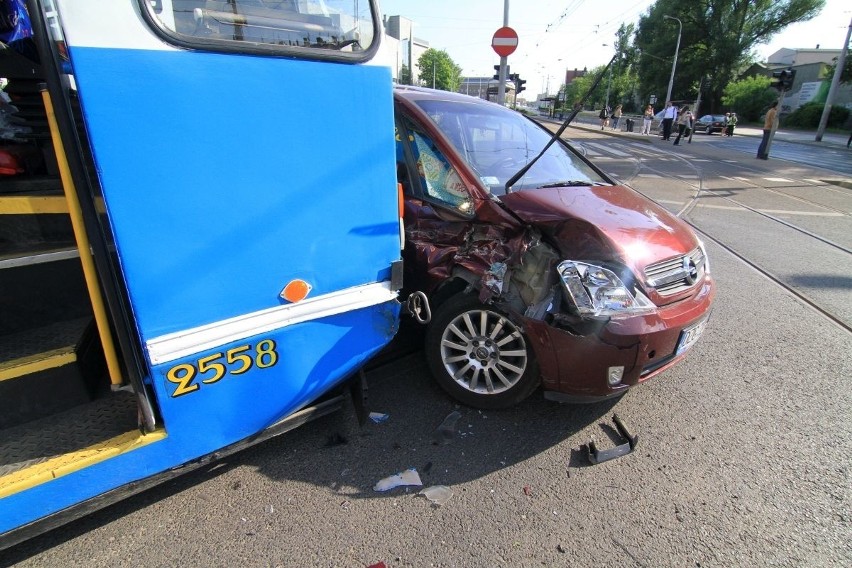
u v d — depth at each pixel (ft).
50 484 5.85
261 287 6.50
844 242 23.11
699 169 46.75
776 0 160.04
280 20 6.04
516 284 9.02
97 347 7.72
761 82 165.17
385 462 8.50
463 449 8.87
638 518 7.50
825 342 13.25
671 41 175.73
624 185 12.85
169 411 6.29
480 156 10.98
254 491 7.79
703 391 10.92
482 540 7.04
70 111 5.03
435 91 13.01
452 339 10.03
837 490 8.15
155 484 6.77
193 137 5.48
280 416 7.50
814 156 66.59
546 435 9.32
